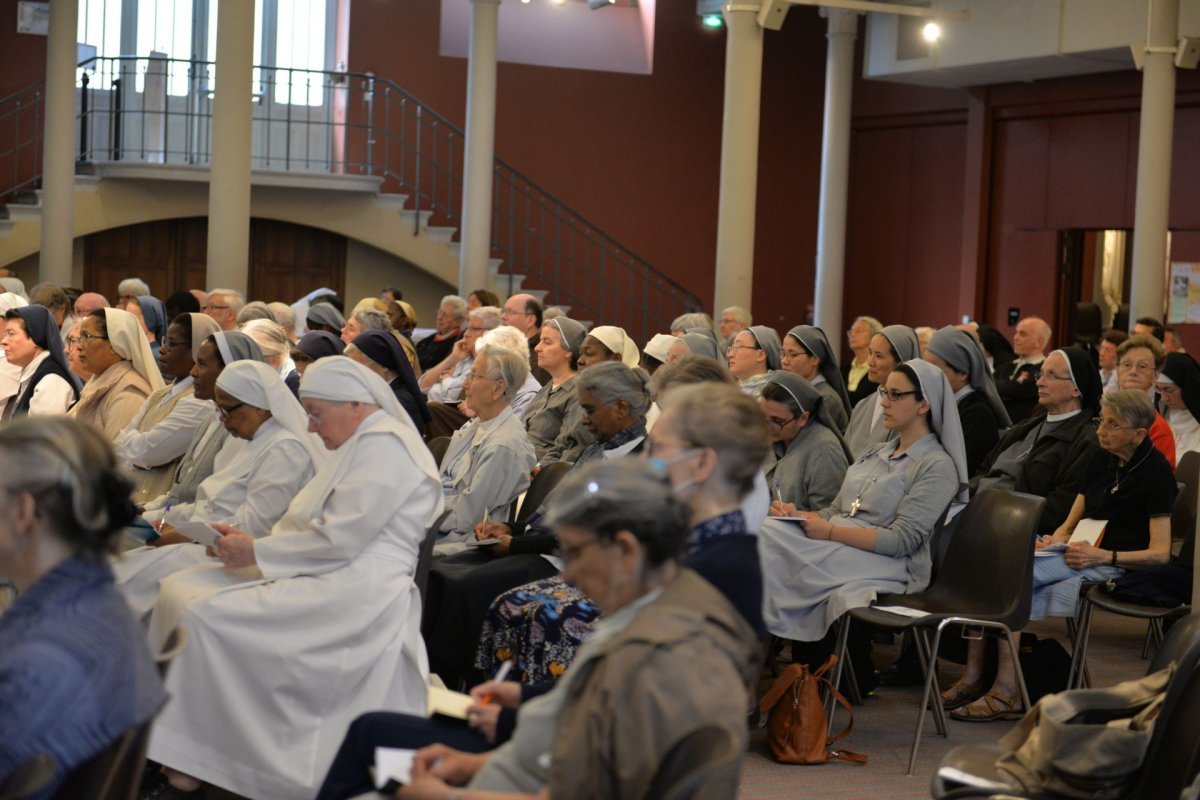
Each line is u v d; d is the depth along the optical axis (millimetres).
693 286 16062
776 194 16297
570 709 2197
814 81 16312
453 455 5453
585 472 2307
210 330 5539
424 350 10258
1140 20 11086
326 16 15000
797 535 4949
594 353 6395
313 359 6465
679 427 2709
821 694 4824
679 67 15820
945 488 4988
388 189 14938
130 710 2066
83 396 6051
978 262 14102
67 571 2082
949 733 5031
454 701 3033
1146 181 10648
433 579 4691
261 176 13414
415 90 14961
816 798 4320
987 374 6398
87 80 13688
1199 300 12203
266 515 4320
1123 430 5160
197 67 14430
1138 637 6719
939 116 14750
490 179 12898
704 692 2094
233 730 3779
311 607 3838
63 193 11695
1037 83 13438
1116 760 2932
